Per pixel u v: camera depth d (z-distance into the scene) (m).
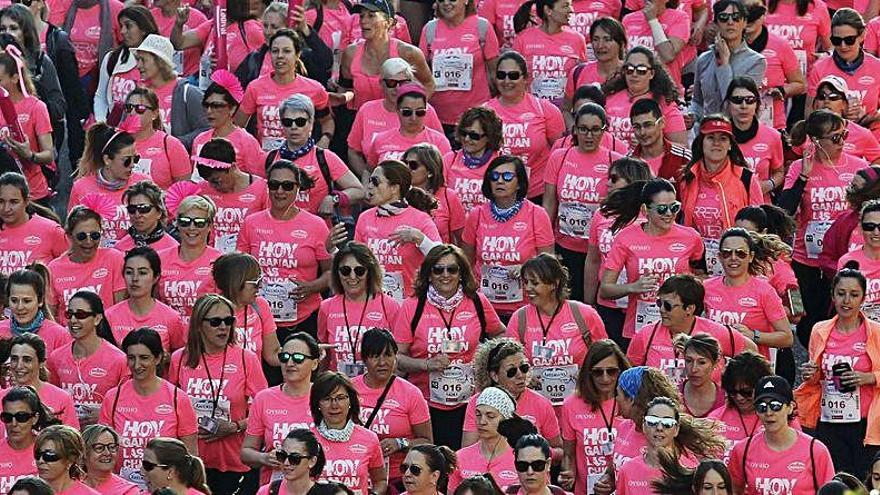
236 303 39.59
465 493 33.09
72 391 38.91
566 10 49.78
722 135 42.56
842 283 38.31
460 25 50.53
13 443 35.84
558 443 37.72
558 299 39.28
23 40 49.66
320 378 36.00
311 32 49.97
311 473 35.06
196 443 37.84
